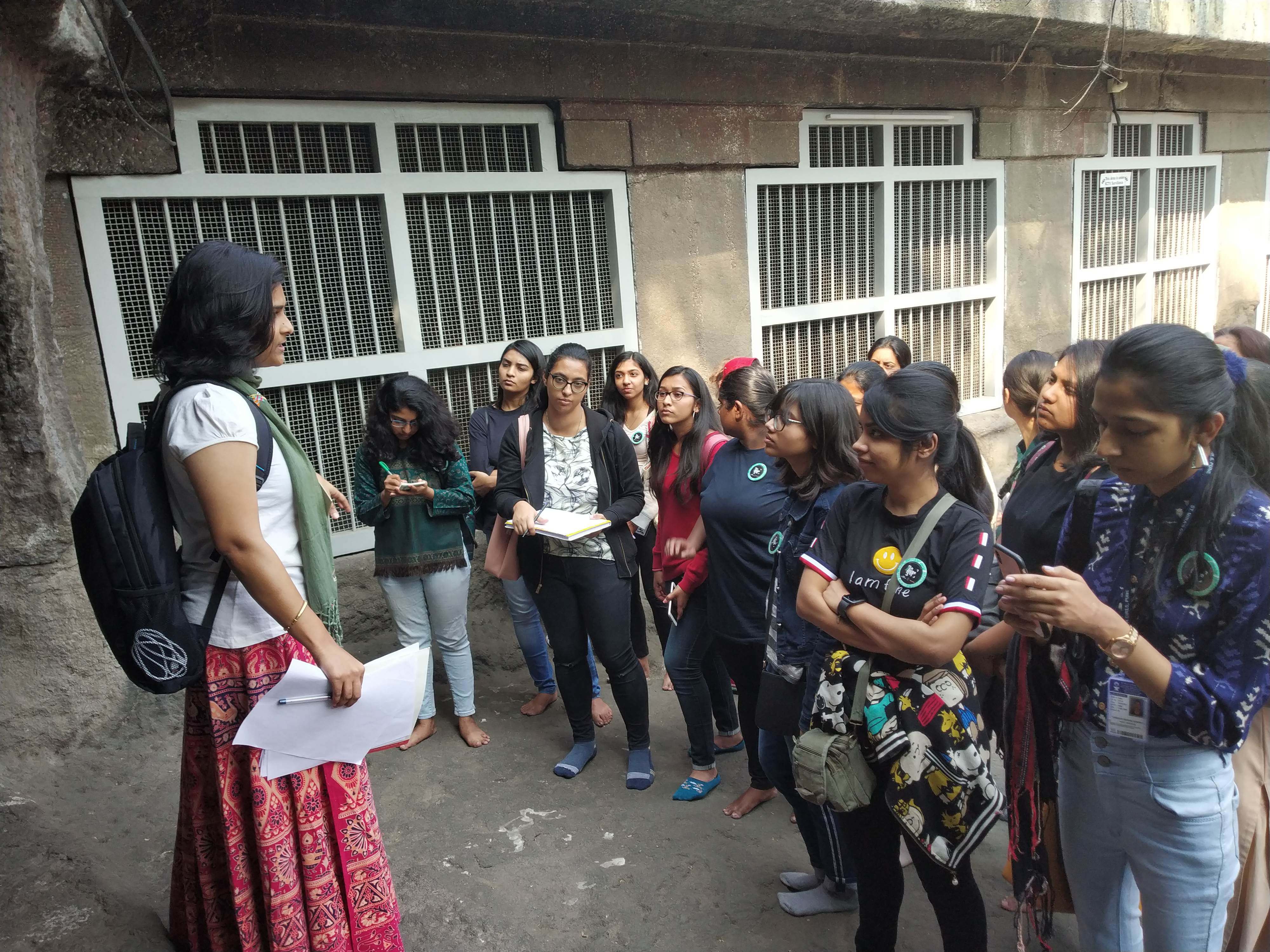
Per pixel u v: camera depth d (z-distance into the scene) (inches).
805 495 91.7
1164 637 62.6
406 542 136.3
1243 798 77.4
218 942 79.7
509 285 168.2
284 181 141.3
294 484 74.3
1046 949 78.0
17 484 112.9
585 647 133.6
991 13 181.3
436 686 165.0
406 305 155.6
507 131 162.6
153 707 131.2
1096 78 207.2
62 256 125.4
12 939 81.8
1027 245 239.1
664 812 123.3
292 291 146.9
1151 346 57.2
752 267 194.7
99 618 68.7
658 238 179.9
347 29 139.6
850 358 218.4
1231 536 59.5
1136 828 66.8
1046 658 71.4
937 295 225.6
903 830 75.0
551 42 158.2
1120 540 66.7
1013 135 227.5
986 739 77.6
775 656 93.0
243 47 131.7
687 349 187.9
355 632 155.6
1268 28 235.5
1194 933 65.8
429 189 154.5
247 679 73.4
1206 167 282.8
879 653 76.8
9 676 118.0
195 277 69.3
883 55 196.9
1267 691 59.6
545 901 104.4
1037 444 101.9
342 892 77.9
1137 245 271.1
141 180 130.0
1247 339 120.0
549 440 131.6
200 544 71.8
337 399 153.0
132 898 93.5
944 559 74.7
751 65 182.1
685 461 123.6
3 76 99.7
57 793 116.5
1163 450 58.4
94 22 106.1
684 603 122.5
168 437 68.2
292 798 74.5
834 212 207.9
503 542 138.6
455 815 122.6
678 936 98.7
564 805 125.0
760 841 116.3
